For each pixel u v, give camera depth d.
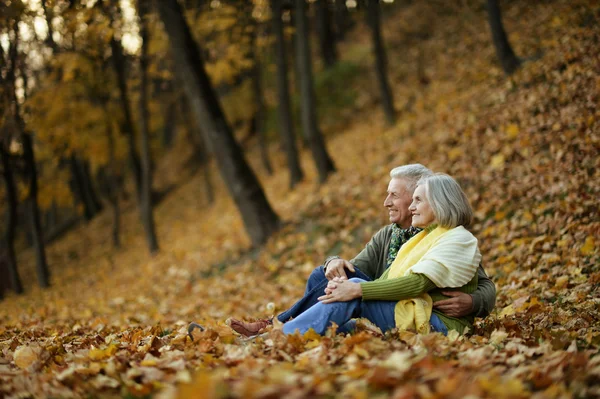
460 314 3.38
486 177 8.57
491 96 11.01
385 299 3.32
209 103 11.20
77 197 28.03
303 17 13.48
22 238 30.34
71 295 13.66
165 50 14.84
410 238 3.69
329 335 3.09
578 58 9.73
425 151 10.84
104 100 16.86
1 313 10.33
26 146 14.81
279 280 9.10
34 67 12.56
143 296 10.89
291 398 1.91
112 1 10.20
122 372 2.72
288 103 15.88
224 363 2.75
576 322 3.82
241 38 14.20
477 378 2.29
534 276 5.55
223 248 12.77
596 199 6.33
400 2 25.34
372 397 2.03
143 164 16.48
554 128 8.20
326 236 10.16
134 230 23.00
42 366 3.03
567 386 2.30
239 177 11.27
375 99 20.17
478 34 17.66
